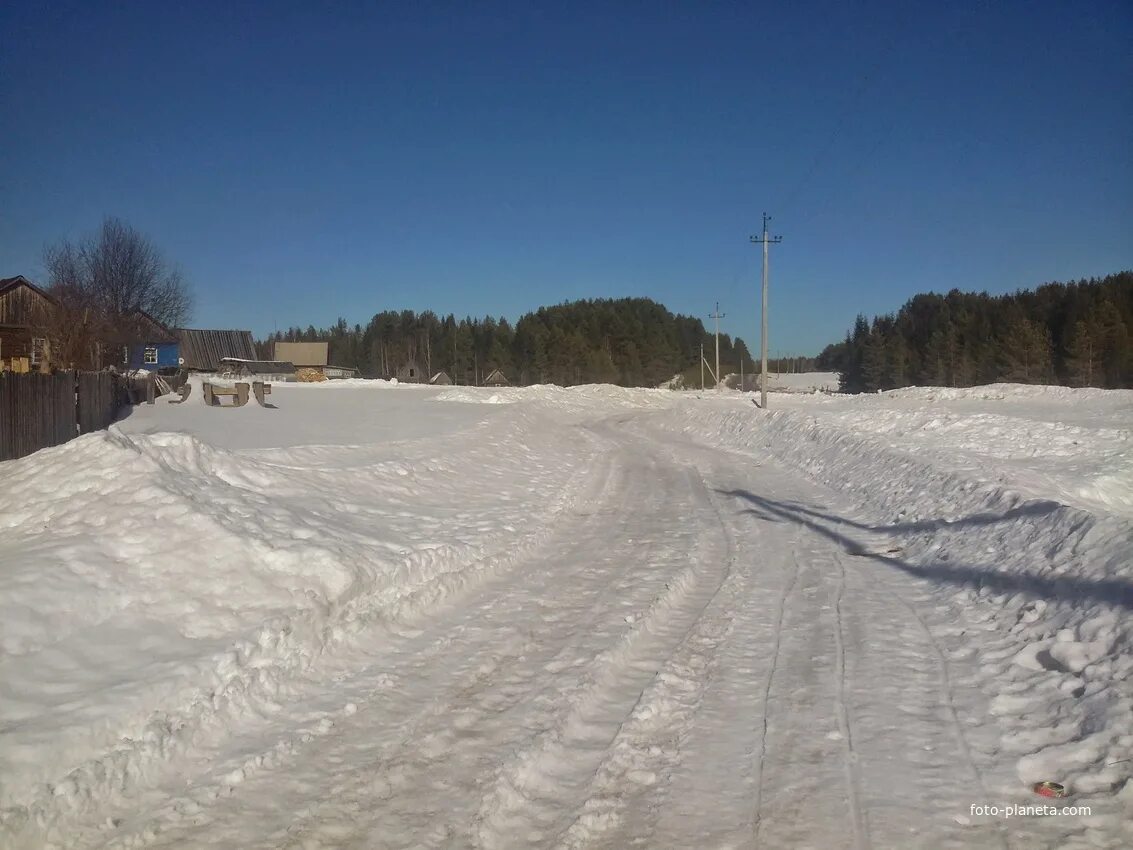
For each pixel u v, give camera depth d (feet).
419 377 348.79
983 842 13.69
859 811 14.73
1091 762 15.96
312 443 58.65
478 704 19.58
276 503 32.14
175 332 170.71
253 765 16.51
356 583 25.95
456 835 14.14
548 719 18.61
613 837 14.06
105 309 141.18
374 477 42.80
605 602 28.14
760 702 19.63
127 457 28.96
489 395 152.87
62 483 28.12
